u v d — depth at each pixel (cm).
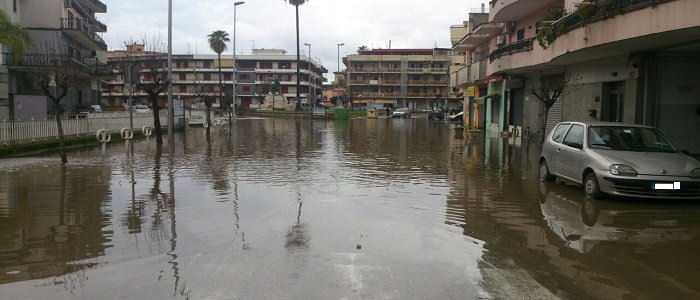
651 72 1600
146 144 2397
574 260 627
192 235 732
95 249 663
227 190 1112
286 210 908
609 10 1406
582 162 1042
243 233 745
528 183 1234
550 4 2483
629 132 1085
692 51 1563
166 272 575
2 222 809
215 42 8819
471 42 4109
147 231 755
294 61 12181
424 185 1199
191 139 2742
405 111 7788
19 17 4525
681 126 1617
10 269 587
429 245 690
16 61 3588
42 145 1997
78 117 2434
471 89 4359
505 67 2525
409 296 508
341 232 755
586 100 2011
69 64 2891
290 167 1523
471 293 517
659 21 1216
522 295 512
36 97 3300
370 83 11056
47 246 677
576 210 916
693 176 934
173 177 1305
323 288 528
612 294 517
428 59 10931
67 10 5028
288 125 4578
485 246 687
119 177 1300
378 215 873
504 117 3186
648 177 931
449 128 4175
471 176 1353
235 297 503
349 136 3042
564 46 1717
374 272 579
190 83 11712
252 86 11869
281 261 615
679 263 616
